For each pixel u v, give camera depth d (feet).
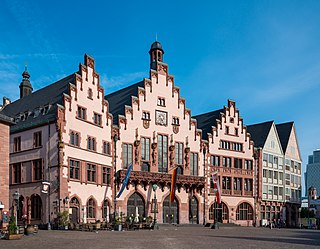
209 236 115.55
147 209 199.52
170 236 110.63
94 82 180.75
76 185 164.55
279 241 98.94
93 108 179.01
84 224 140.05
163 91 214.48
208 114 255.29
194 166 222.07
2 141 122.11
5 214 120.26
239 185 242.78
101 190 180.04
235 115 246.47
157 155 207.00
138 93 204.54
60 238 96.63
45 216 157.69
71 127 164.66
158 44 221.46
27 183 167.12
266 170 262.67
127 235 111.96
